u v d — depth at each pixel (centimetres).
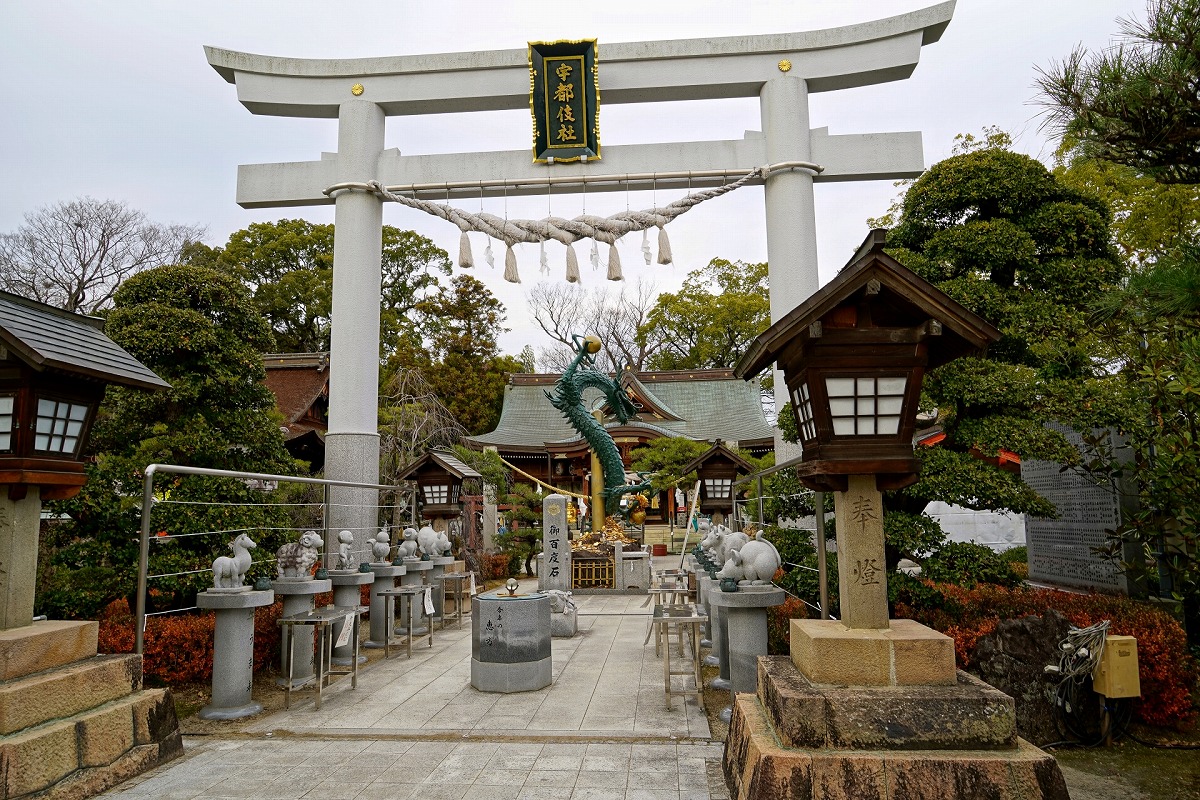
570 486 2561
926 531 622
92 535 700
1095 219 662
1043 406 618
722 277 3450
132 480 709
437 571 1026
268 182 1158
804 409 400
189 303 851
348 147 1126
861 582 378
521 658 636
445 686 662
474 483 1672
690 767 445
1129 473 775
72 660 442
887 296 371
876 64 1085
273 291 2592
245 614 583
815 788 317
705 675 681
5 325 410
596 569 1395
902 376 372
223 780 433
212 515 713
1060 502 952
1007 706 330
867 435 375
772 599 543
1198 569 587
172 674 634
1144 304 461
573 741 500
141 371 506
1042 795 312
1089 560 880
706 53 1105
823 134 1122
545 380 2894
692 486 1852
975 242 660
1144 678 525
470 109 1170
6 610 421
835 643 356
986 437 619
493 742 500
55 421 444
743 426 2627
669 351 3544
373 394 1128
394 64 1131
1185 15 389
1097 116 422
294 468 911
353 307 1109
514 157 1130
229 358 845
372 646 862
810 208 1095
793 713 335
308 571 692
